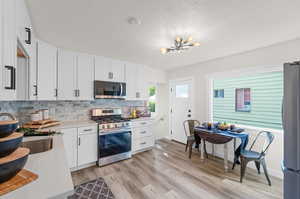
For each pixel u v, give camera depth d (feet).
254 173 8.70
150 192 6.86
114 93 10.94
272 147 8.48
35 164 3.07
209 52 9.50
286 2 4.58
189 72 13.30
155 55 10.18
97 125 9.53
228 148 10.52
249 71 9.30
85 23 5.87
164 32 6.64
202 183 7.63
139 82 12.83
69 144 8.44
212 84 11.73
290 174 4.70
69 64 9.12
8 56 2.66
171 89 15.25
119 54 10.00
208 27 6.20
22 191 2.09
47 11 5.00
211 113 11.74
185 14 5.22
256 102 10.11
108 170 8.95
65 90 8.96
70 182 2.40
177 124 14.66
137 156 11.18
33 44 6.60
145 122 12.27
